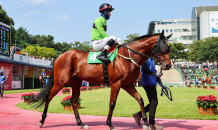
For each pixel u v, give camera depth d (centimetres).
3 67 2411
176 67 4131
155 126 453
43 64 3319
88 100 1140
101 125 499
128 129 449
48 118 620
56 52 7150
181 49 5728
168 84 3494
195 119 582
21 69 2961
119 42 446
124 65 426
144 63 459
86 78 465
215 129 444
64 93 1802
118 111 726
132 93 448
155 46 434
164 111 709
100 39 479
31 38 7750
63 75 477
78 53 485
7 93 1819
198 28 9131
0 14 3528
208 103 635
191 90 1977
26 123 529
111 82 436
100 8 484
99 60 448
